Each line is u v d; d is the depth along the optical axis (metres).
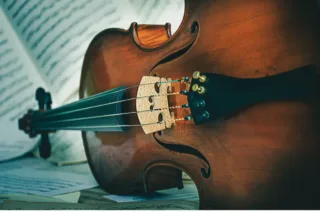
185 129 0.34
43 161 0.57
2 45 0.60
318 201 0.28
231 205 0.31
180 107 0.34
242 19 0.31
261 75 0.30
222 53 0.32
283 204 0.29
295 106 0.29
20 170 0.51
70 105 0.46
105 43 0.44
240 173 0.31
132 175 0.40
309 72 0.28
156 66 0.38
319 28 0.28
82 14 0.59
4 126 0.59
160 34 0.43
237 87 0.31
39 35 0.60
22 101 0.61
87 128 0.44
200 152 0.33
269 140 0.30
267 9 0.30
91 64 0.46
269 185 0.30
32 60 0.61
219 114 0.32
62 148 0.59
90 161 0.45
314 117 0.28
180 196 0.39
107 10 0.59
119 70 0.42
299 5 0.29
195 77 0.32
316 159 0.28
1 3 0.60
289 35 0.29
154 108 0.35
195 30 0.35
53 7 0.59
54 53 0.60
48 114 0.51
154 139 0.37
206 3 0.33
